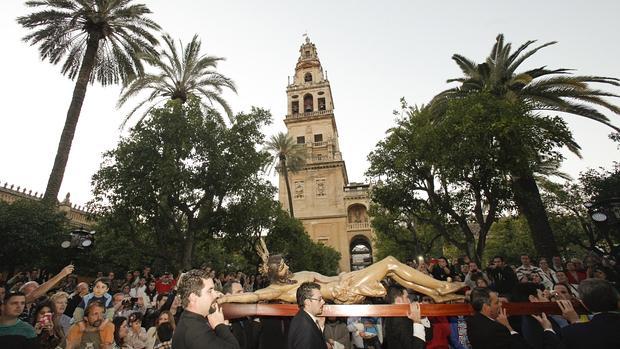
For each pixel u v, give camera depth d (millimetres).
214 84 22297
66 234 15516
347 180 65562
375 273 4562
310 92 60125
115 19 19094
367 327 6297
